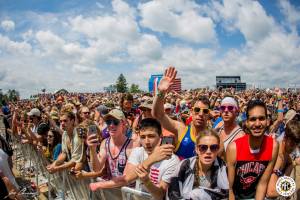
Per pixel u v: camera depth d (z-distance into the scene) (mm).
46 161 6078
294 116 6219
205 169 2494
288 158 3426
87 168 4133
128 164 3068
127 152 3508
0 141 4480
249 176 2791
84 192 3883
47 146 6141
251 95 15391
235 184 2861
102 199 3385
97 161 3500
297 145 3193
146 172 2453
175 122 3670
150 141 2879
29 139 7820
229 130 3932
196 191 2445
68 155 4676
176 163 2779
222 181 2482
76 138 4184
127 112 6691
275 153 2738
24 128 8172
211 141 2406
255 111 2648
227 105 3822
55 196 5535
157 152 2434
